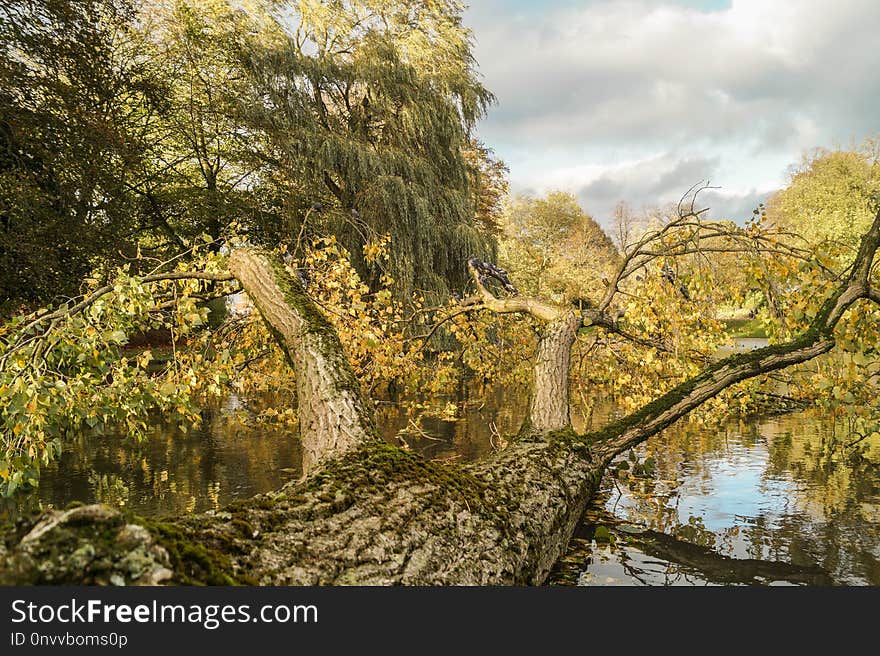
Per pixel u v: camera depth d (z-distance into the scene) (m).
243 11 15.82
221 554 1.73
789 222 33.41
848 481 5.30
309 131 14.74
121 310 4.49
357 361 6.24
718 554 3.63
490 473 3.43
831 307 5.10
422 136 15.69
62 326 4.41
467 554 2.45
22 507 4.82
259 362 6.94
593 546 3.72
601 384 7.59
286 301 4.14
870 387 5.25
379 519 2.31
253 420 8.01
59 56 11.51
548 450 4.08
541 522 3.22
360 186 14.46
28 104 10.91
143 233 16.80
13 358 4.02
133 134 14.73
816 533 4.00
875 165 32.44
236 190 17.47
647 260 6.34
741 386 5.89
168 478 5.68
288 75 14.79
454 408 7.32
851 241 29.78
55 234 10.24
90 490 5.30
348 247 13.23
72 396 4.27
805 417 8.41
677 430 7.67
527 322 8.62
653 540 3.86
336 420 3.18
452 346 11.66
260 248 4.75
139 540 1.45
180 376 4.97
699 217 6.18
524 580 2.74
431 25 17.44
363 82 15.68
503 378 8.84
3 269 9.71
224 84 16.36
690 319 6.07
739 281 6.21
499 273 7.06
